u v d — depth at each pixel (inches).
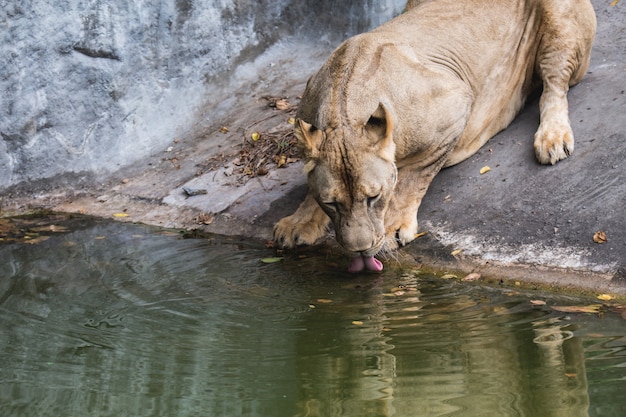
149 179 554.6
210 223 491.8
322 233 450.3
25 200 553.6
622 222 394.9
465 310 356.8
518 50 493.0
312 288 392.8
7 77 550.0
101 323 355.3
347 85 400.5
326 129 382.9
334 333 337.4
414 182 442.3
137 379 298.5
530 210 422.3
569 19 477.7
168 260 437.7
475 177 457.7
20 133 556.1
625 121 452.1
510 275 392.2
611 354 304.0
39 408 278.1
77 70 571.8
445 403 272.5
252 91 626.8
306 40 668.7
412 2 530.9
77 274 420.2
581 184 424.8
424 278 402.0
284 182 507.8
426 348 318.3
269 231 471.2
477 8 488.4
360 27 670.5
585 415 260.7
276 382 293.7
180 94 609.6
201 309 369.1
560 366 296.8
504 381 287.3
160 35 599.8
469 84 474.3
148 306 374.0
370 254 387.9
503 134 485.1
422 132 423.8
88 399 282.7
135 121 590.2
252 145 556.7
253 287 394.9
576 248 392.8
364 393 282.8
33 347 331.3
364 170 370.3
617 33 561.0
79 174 568.1
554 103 469.1
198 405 276.4
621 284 367.6
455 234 426.6
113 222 511.8
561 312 349.1
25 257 450.0
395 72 419.2
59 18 562.6
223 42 629.0
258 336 336.8
